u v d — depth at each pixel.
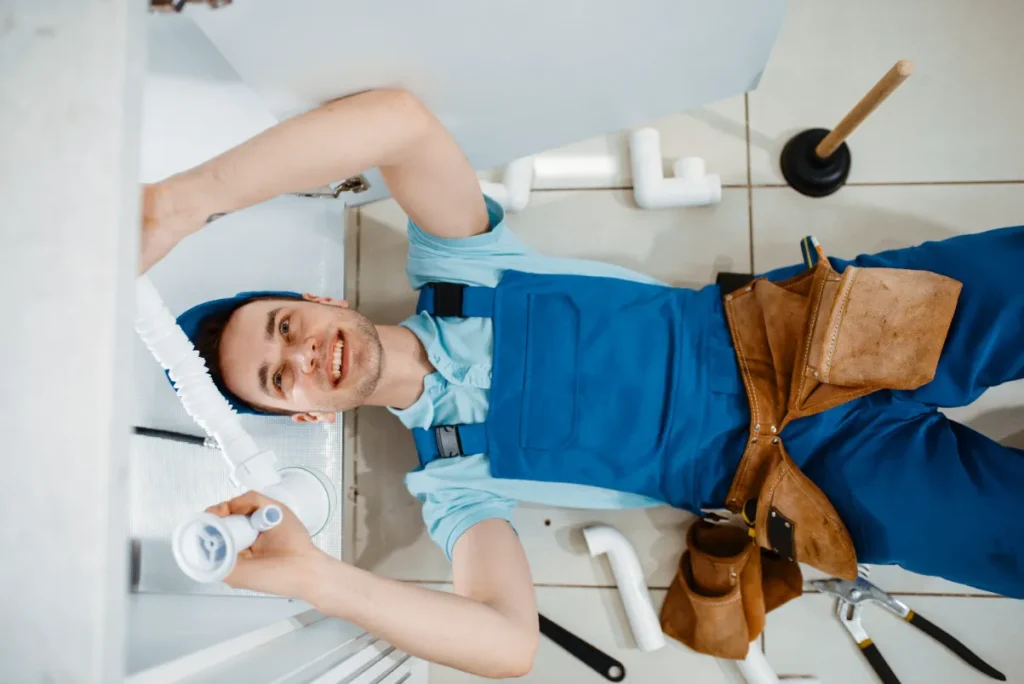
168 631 0.83
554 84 0.96
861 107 1.07
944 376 0.97
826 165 1.31
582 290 1.09
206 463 1.04
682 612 1.25
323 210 1.20
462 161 0.95
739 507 1.07
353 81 0.85
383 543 1.37
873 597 1.25
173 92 0.89
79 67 0.44
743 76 1.06
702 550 1.23
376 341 1.02
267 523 0.63
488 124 1.04
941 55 1.34
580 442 1.07
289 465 1.12
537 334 1.07
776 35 0.96
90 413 0.42
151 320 0.71
